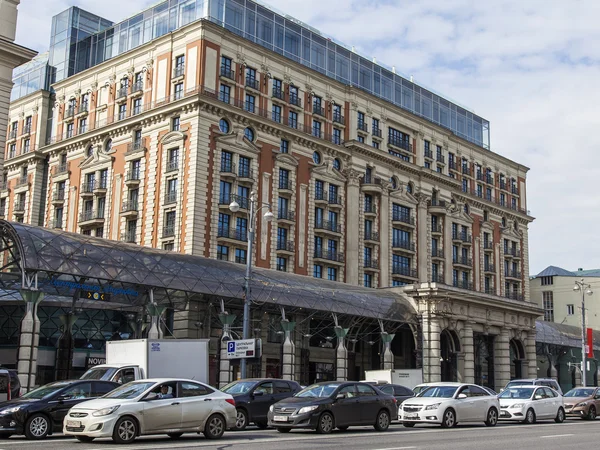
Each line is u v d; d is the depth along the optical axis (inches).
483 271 3710.6
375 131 3152.1
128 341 1296.8
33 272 1556.3
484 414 1237.1
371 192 3046.3
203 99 2475.4
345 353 2209.6
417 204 3314.5
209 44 2566.4
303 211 2773.1
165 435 979.3
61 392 970.1
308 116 2876.5
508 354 2849.4
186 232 2420.0
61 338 1768.0
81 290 1770.4
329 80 2979.8
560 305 4758.9
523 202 4173.2
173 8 2748.5
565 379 3590.1
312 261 2775.6
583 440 914.7
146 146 2642.7
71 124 3031.5
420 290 2524.6
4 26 1600.6
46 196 3038.9
